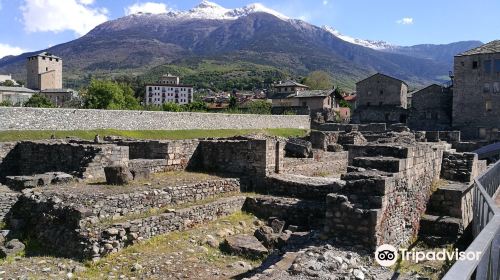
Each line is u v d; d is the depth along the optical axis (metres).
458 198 13.96
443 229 13.10
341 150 31.78
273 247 13.18
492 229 5.21
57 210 13.49
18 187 16.94
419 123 72.44
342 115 93.31
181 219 14.59
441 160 16.86
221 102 114.75
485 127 65.38
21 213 14.91
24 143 23.92
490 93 64.69
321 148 31.50
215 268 11.71
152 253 12.54
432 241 12.63
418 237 13.10
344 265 9.86
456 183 15.70
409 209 12.84
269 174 19.80
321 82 142.50
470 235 13.56
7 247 12.88
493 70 64.25
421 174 14.04
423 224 13.47
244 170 20.17
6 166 23.72
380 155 13.34
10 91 108.38
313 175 24.77
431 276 9.77
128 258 12.10
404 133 34.50
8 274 10.98
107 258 12.05
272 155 20.05
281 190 18.72
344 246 10.98
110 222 13.10
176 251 12.79
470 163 16.67
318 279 9.05
